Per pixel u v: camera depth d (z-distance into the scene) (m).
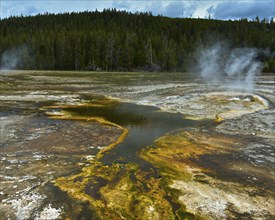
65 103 20.83
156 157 9.63
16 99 22.11
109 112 17.55
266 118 15.20
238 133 12.57
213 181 7.76
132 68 70.44
